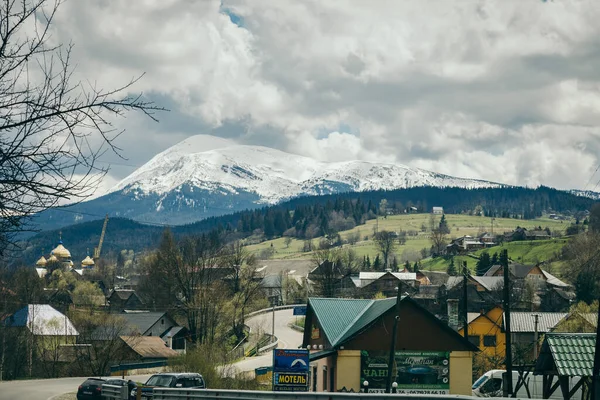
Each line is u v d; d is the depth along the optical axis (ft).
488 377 200.03
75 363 299.99
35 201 35.86
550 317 316.60
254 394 107.45
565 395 122.42
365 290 595.88
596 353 104.27
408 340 190.90
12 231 35.60
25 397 170.40
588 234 625.00
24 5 36.09
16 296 322.96
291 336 441.68
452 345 192.44
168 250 405.39
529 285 464.24
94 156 36.58
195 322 374.02
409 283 637.71
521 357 274.77
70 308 398.21
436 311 466.70
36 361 308.81
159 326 398.83
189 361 221.66
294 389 154.61
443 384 190.70
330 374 196.24
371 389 188.24
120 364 299.17
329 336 197.16
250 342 415.44
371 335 189.98
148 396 141.38
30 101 35.91
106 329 323.98
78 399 160.86
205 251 412.77
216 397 115.24
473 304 459.73
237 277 460.14
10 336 299.17
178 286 396.78
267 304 620.08
